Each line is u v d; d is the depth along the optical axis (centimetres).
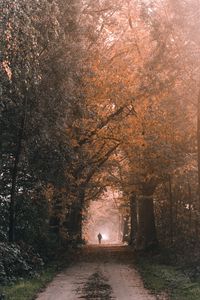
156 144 2886
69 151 2392
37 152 2208
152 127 2933
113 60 3159
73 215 3762
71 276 2150
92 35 2766
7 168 2225
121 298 1510
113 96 3022
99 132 3281
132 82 2984
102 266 2694
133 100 2972
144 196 3616
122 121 3197
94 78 2870
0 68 1323
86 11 2855
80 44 2239
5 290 1523
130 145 3234
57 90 2033
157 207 4594
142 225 3953
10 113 1919
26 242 2395
